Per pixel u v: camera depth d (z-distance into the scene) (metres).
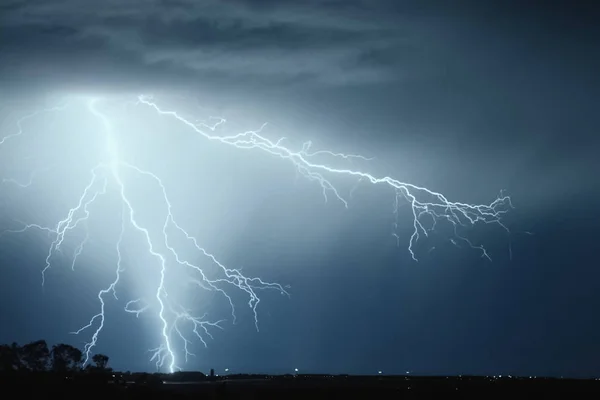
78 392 43.50
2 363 50.47
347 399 43.84
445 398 46.50
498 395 48.56
